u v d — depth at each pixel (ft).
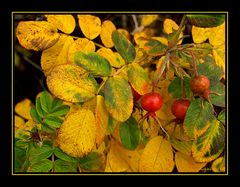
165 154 2.38
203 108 2.27
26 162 2.39
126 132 2.34
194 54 2.42
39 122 2.38
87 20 2.42
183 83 2.38
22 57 3.11
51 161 2.35
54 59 2.35
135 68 2.31
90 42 2.39
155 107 2.30
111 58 2.38
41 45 2.33
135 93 2.37
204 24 2.32
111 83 2.23
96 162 2.38
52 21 2.36
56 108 2.38
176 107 2.33
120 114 2.21
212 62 2.40
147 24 2.94
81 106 2.23
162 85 2.41
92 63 2.24
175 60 2.41
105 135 2.32
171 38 2.43
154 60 2.46
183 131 2.34
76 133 2.21
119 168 2.45
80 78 2.21
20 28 2.32
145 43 2.52
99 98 2.23
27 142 2.41
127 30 3.04
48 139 2.36
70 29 2.37
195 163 2.41
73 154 2.22
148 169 2.37
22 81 3.14
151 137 2.39
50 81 2.19
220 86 2.34
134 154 2.45
